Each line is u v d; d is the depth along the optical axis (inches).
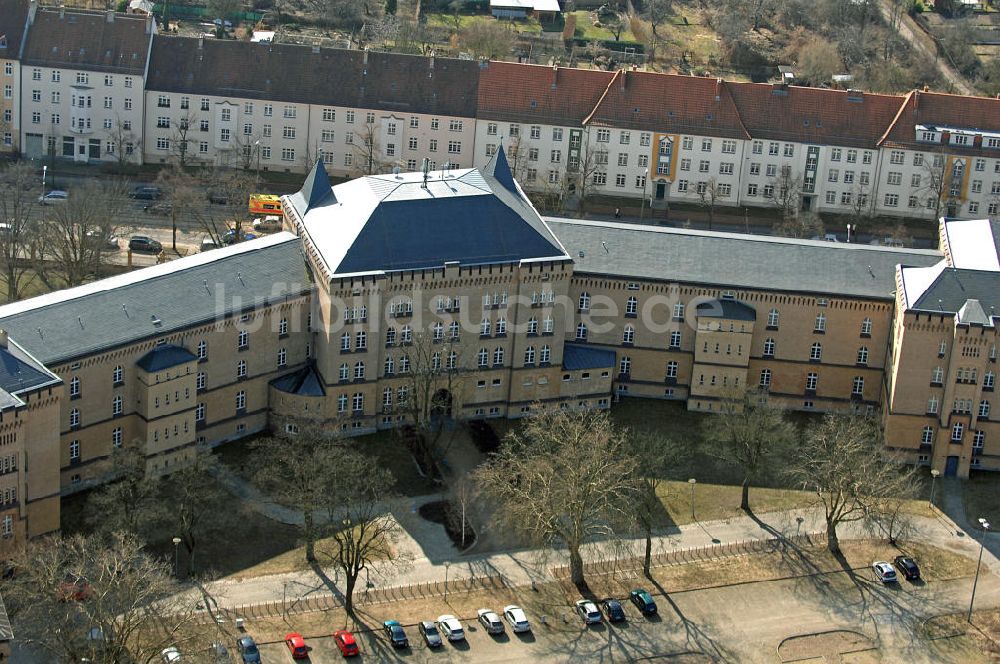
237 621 7121.1
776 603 7642.7
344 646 7003.0
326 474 7657.5
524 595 7549.2
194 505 7534.5
